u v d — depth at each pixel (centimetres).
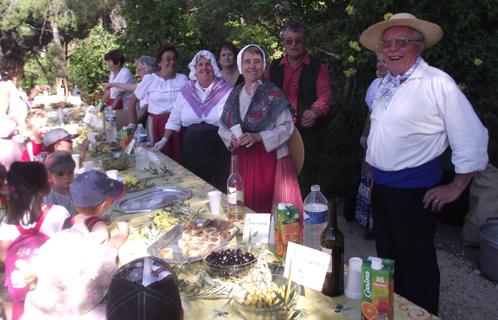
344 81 509
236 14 580
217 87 408
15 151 411
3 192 253
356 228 459
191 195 292
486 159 227
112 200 221
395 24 232
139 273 145
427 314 163
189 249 211
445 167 394
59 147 345
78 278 166
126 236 226
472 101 432
